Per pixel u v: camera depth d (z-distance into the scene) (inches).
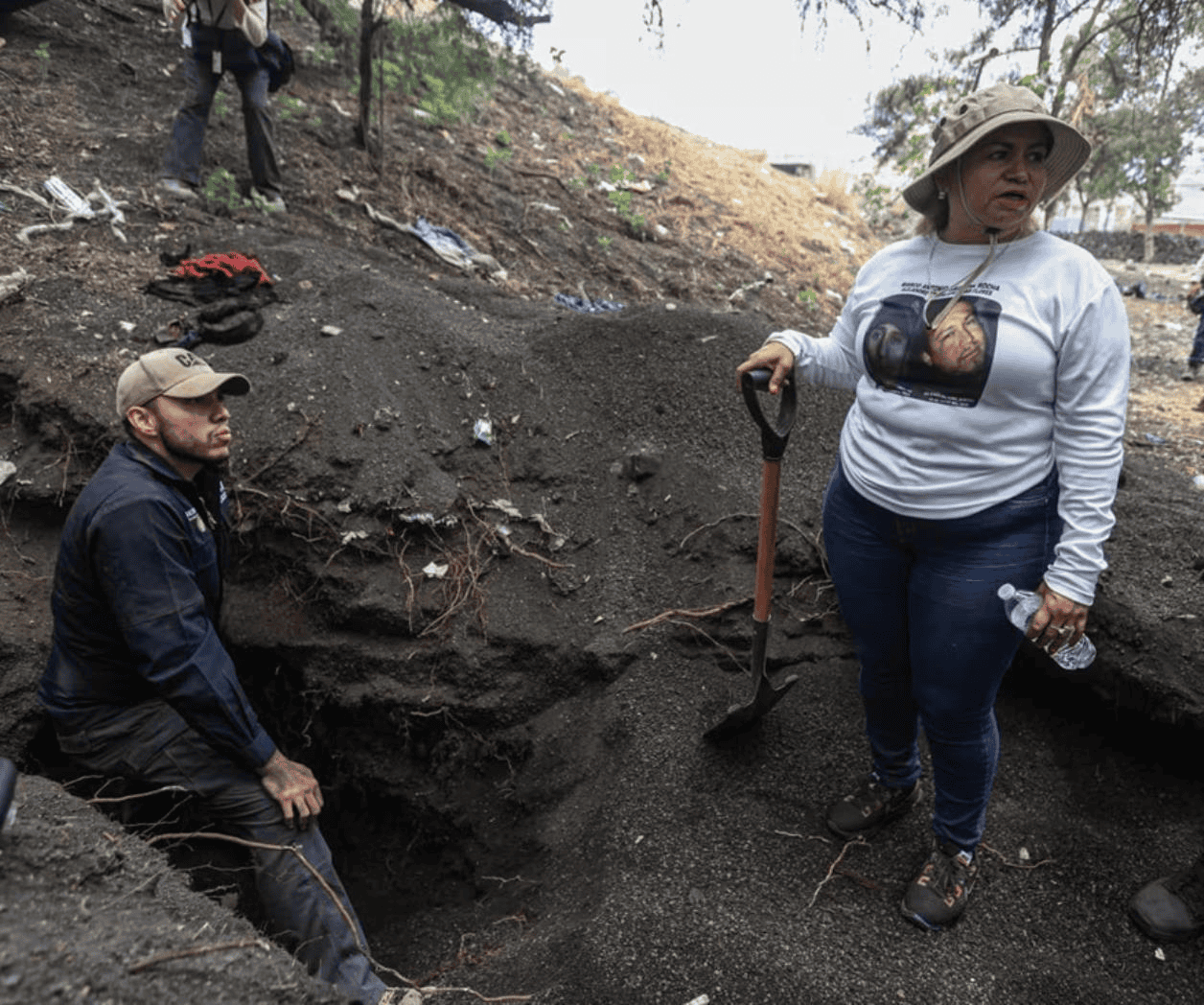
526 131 321.1
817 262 313.4
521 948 86.9
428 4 234.7
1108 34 315.3
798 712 108.7
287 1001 54.2
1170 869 91.6
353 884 116.5
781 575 122.4
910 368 71.6
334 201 214.8
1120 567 114.0
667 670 114.3
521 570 126.0
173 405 85.5
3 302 139.3
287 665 118.9
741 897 86.6
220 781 90.1
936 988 77.9
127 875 61.9
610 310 208.4
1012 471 70.4
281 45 195.6
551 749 111.6
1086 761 103.2
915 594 76.7
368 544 121.3
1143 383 284.0
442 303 171.3
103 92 222.8
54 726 104.1
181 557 86.4
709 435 143.3
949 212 71.8
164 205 183.5
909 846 93.3
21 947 46.8
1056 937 85.1
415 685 115.7
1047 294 65.9
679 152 367.2
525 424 143.7
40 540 120.4
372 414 132.7
